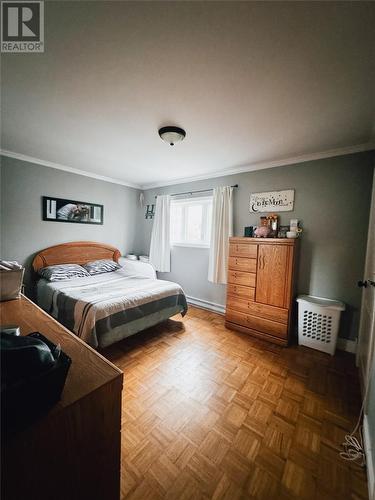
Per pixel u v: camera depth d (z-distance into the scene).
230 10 0.97
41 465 0.55
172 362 2.14
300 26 1.03
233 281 2.90
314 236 2.62
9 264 1.48
